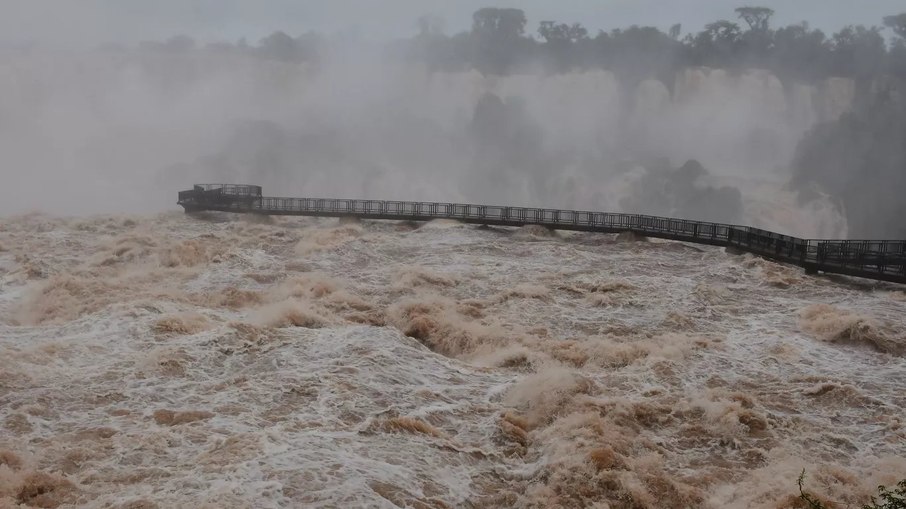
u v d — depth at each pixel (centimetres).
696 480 1955
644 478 1895
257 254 4209
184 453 1911
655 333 3112
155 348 2586
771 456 2088
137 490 1727
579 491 1831
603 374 2652
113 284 3491
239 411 2161
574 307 3438
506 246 4603
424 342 3047
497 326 3123
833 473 1961
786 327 3180
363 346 2655
